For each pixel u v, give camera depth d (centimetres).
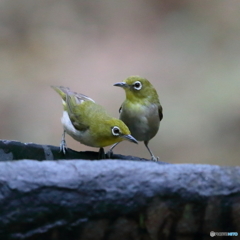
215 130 1445
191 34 1888
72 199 375
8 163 374
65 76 1681
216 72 1659
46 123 1502
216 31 1878
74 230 382
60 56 1784
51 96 1608
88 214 380
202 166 402
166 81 1656
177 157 1378
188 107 1523
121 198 381
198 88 1602
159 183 385
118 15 2027
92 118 741
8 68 1714
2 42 1845
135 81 823
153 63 1752
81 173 378
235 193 395
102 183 379
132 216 388
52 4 2044
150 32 1931
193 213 395
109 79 1667
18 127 1495
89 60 1766
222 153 1388
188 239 405
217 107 1518
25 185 368
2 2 2002
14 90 1620
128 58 1781
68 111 773
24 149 576
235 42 1803
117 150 1409
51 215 375
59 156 618
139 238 398
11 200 367
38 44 1842
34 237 378
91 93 1600
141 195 383
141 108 832
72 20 1975
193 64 1728
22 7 2006
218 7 2002
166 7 2053
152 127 856
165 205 388
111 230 390
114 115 1499
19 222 372
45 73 1698
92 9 2047
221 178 397
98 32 1927
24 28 1920
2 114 1539
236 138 1423
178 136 1436
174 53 1803
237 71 1630
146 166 392
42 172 373
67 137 1441
